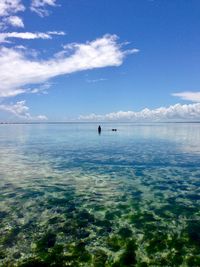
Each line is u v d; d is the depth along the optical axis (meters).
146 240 10.09
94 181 19.02
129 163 26.03
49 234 10.60
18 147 42.41
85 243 9.88
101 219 12.11
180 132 91.31
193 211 13.06
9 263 8.52
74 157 30.39
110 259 8.80
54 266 8.36
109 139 57.22
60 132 95.50
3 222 11.74
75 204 14.12
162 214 12.68
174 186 17.61
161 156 30.58
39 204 14.12
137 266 8.42
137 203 14.27
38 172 22.19
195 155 31.34
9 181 19.14
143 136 67.75
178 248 9.48
